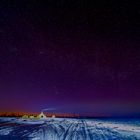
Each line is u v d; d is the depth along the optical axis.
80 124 21.94
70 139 13.14
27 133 14.84
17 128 17.45
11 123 21.23
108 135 14.86
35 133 14.92
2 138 12.81
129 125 21.66
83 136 14.25
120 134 15.40
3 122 21.77
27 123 21.77
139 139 13.66
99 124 22.31
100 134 15.19
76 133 15.34
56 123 22.52
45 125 20.38
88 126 20.14
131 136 14.63
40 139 12.80
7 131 15.59
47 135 14.22
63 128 18.12
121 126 20.77
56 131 16.11
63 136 14.04
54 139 12.92
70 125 20.80
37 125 20.17
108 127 19.58
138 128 19.00
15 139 12.59
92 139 13.33
